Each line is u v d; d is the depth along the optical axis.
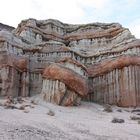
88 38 45.34
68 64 32.09
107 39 44.50
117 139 14.38
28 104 26.70
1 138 10.97
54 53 38.03
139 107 32.78
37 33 43.03
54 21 47.44
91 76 38.16
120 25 45.75
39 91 34.47
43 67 35.97
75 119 20.47
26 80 33.69
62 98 29.42
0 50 32.84
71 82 29.86
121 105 33.88
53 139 12.43
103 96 36.28
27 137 11.90
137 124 20.45
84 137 13.98
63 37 46.75
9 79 31.64
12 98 29.23
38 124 15.73
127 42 38.81
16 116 17.66
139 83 34.03
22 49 36.47
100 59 39.31
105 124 19.23
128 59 35.00
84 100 36.66
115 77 35.59
